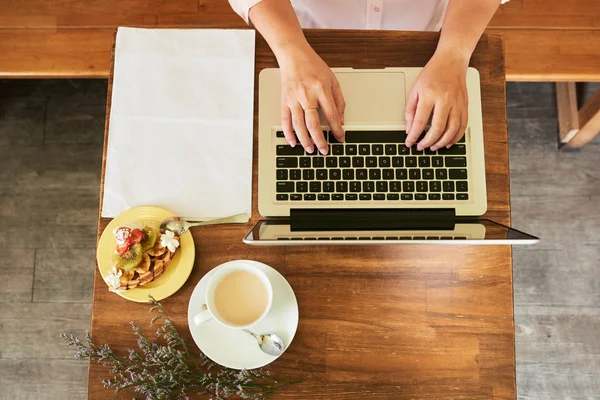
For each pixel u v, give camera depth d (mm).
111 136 878
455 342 824
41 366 1531
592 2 1228
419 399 812
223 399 798
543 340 1538
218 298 801
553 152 1640
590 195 1614
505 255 843
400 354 820
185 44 916
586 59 1220
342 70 891
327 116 827
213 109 890
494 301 833
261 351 797
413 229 812
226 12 1239
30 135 1658
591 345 1533
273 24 858
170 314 825
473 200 843
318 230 810
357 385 812
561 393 1513
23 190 1629
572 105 1538
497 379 815
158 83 899
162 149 875
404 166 848
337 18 1098
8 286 1576
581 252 1583
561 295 1561
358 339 824
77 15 1230
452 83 833
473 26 864
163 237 811
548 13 1231
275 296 818
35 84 1681
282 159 855
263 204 843
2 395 1520
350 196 842
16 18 1225
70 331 1555
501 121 884
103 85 1685
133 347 818
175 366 800
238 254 845
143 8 1239
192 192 861
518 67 1227
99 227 856
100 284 831
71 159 1648
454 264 843
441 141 830
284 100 851
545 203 1610
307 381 812
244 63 908
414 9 1049
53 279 1581
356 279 839
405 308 832
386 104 875
